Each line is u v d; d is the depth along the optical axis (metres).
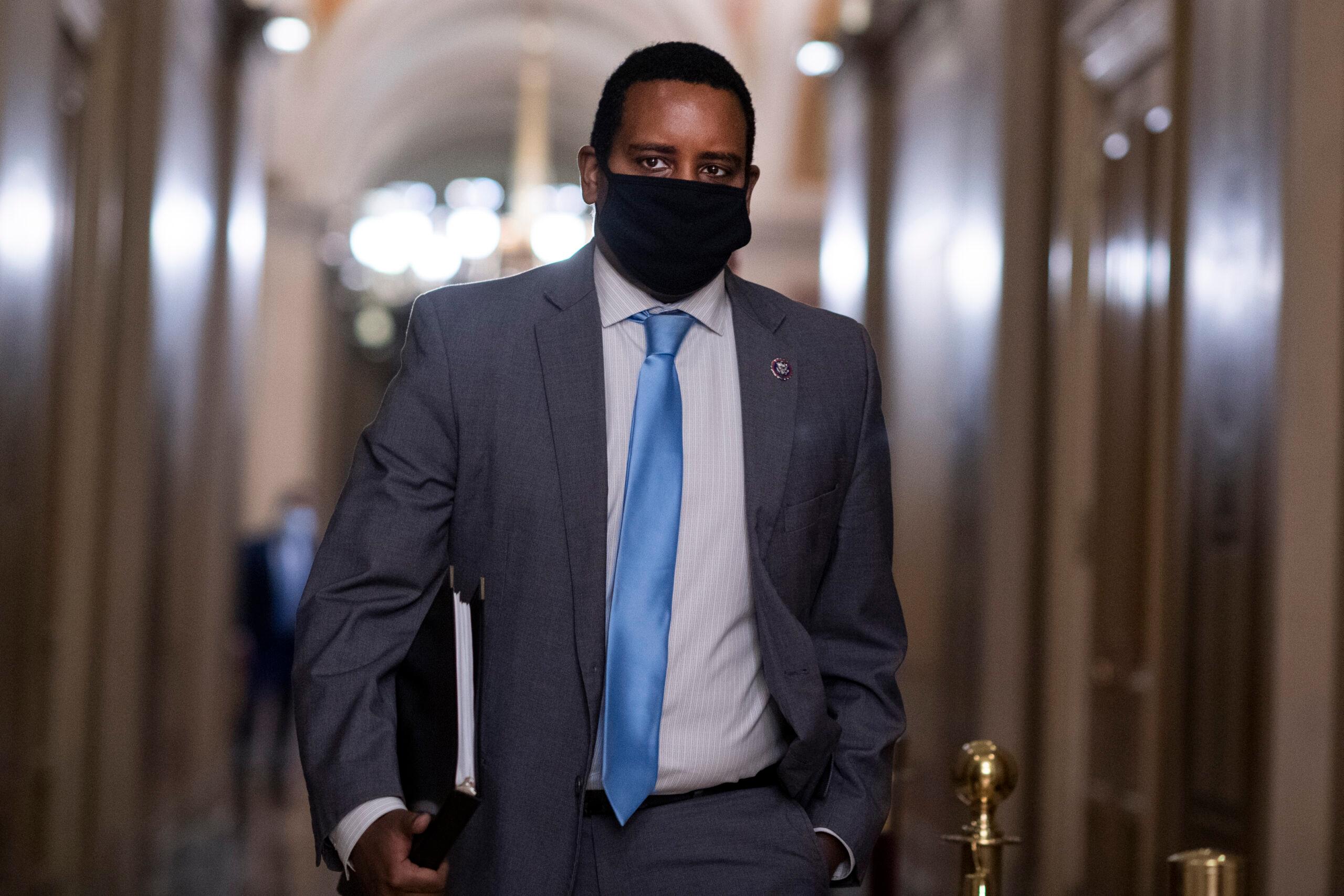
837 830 4.30
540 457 4.22
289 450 37.44
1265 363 9.99
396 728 4.06
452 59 43.16
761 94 34.91
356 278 47.38
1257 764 9.87
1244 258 10.45
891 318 22.56
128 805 16.23
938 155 20.09
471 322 4.35
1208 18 11.27
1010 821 15.40
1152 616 12.71
